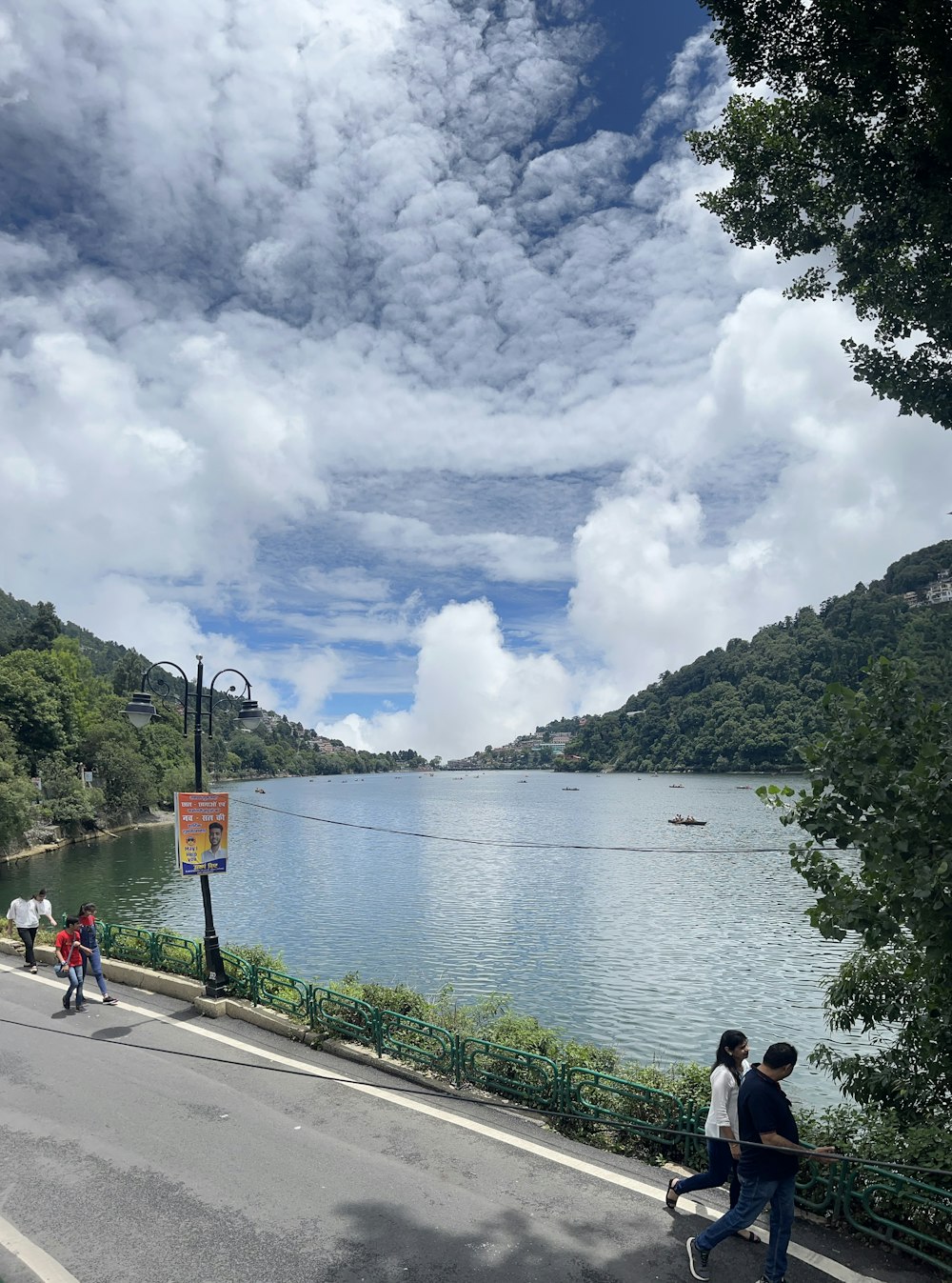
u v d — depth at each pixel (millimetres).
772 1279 6082
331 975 31672
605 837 84062
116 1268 6680
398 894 51719
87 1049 12164
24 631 135000
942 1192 6383
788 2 9508
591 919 43219
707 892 51906
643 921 42625
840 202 11211
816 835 8008
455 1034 10492
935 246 10375
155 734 120188
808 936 38625
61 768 87062
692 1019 26453
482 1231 7156
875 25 8680
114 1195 7871
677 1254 6758
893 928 7180
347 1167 8383
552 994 29203
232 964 15148
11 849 70250
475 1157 8555
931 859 6906
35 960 18234
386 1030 11555
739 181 12000
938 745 7414
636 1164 8375
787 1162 6102
